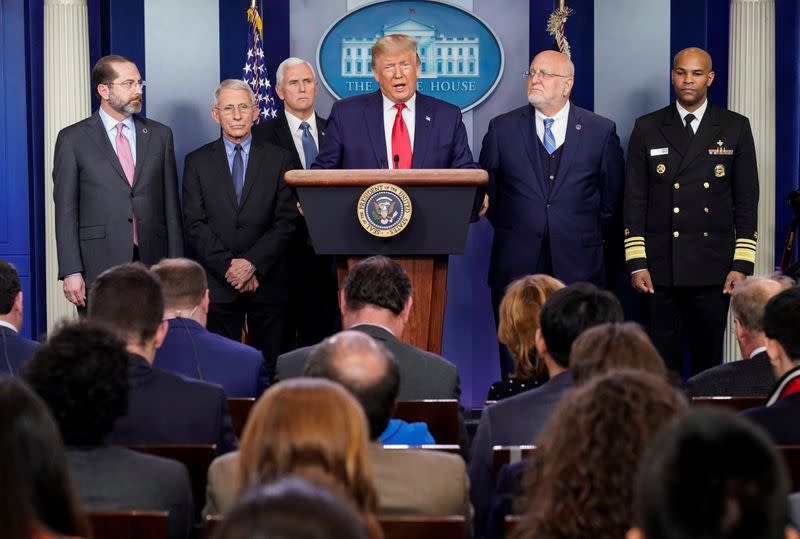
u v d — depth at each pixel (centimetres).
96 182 589
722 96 699
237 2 681
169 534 220
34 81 697
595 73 679
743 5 685
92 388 234
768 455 110
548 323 309
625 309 675
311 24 684
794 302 313
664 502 110
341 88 684
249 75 663
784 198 696
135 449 263
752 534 108
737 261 605
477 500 293
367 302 362
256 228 599
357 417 170
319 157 559
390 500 235
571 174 596
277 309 601
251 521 92
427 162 551
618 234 669
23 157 693
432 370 355
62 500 157
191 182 603
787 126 692
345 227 470
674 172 615
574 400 178
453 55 677
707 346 620
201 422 299
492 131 612
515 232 598
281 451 167
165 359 373
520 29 678
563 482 171
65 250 584
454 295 675
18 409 154
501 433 291
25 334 697
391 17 679
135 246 596
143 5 677
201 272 394
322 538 91
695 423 112
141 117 605
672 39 676
